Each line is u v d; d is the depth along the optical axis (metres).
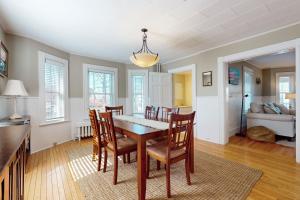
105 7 2.16
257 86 6.64
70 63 4.20
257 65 6.44
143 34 3.05
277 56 5.00
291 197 1.74
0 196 0.70
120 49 3.93
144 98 5.26
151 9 2.21
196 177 2.19
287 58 5.26
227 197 1.75
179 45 3.65
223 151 3.23
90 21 2.54
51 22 2.57
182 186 1.97
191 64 4.36
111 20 2.51
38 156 3.00
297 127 2.64
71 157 2.96
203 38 3.24
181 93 6.66
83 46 3.71
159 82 5.05
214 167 2.49
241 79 5.20
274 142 3.85
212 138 3.89
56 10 2.22
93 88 4.64
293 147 3.48
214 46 3.73
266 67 6.93
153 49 3.92
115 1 2.03
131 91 5.29
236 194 1.80
